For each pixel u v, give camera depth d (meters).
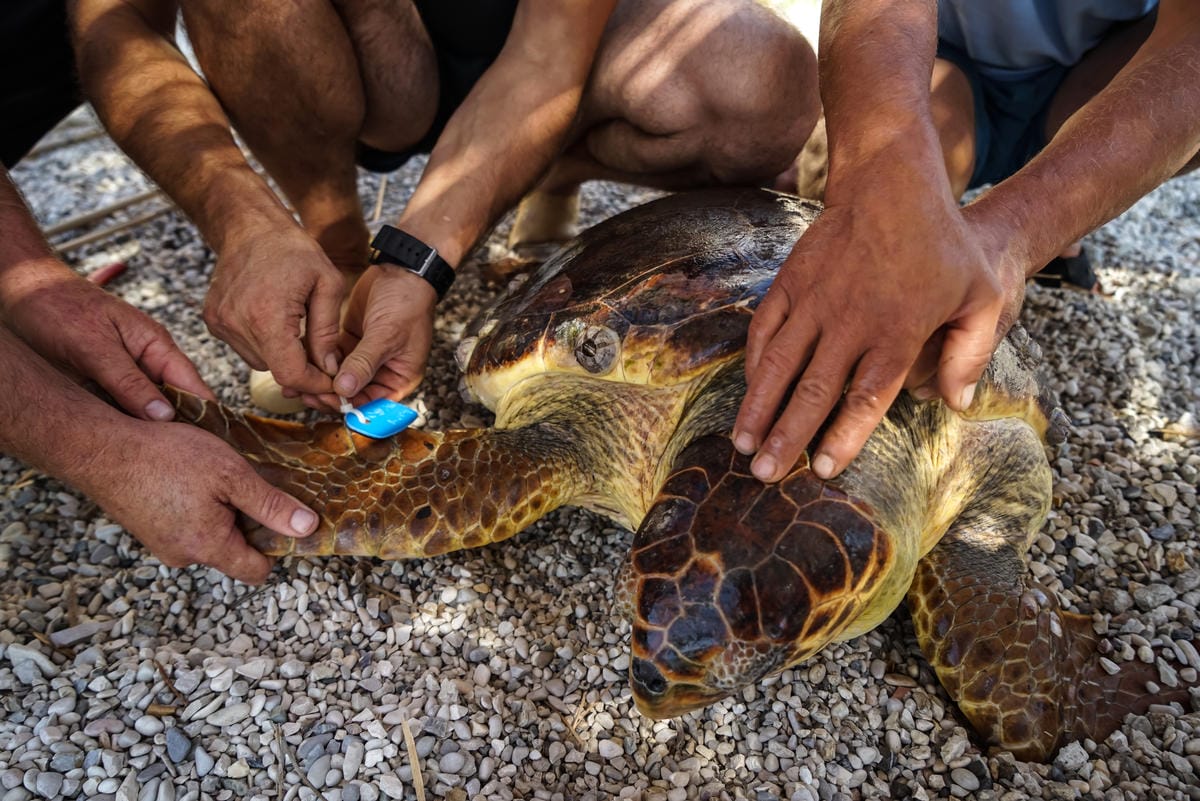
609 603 0.68
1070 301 1.08
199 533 0.57
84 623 0.65
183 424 0.58
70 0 0.77
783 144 0.88
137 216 1.22
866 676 0.64
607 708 0.61
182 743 0.57
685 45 0.82
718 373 0.62
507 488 0.62
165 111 0.71
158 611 0.67
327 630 0.65
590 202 1.28
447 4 0.84
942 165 0.50
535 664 0.63
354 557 0.70
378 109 0.85
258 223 0.65
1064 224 0.54
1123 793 0.58
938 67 0.92
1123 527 0.79
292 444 0.65
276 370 0.61
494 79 0.73
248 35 0.72
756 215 0.74
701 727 0.60
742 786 0.57
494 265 1.06
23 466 0.79
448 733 0.58
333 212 0.86
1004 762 0.59
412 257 0.68
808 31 1.01
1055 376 0.97
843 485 0.51
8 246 0.63
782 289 0.51
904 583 0.54
